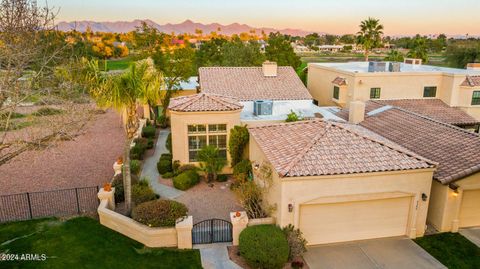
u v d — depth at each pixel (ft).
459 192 52.06
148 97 53.52
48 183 69.56
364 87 105.60
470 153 54.80
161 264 44.78
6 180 71.10
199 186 68.59
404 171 48.78
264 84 95.71
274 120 77.51
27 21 54.13
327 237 50.72
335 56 426.92
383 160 49.70
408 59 137.28
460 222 54.70
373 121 79.30
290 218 47.70
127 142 53.72
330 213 49.67
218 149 71.82
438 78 108.68
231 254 47.26
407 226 52.49
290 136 58.39
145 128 102.12
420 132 67.36
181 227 47.39
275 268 43.80
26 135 77.20
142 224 49.70
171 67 114.21
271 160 50.78
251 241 43.73
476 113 104.73
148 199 59.26
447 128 65.41
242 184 58.29
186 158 73.05
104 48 297.74
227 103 72.43
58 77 65.16
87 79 52.24
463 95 103.96
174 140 72.23
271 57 197.16
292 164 47.37
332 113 91.45
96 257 45.37
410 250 49.11
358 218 50.75
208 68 100.78
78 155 87.40
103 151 90.53
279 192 47.60
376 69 113.29
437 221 54.34
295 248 45.50
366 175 47.88
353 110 79.66
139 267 43.98
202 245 49.21
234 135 70.23
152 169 77.41
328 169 47.11
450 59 232.32
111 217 51.62
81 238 49.26
